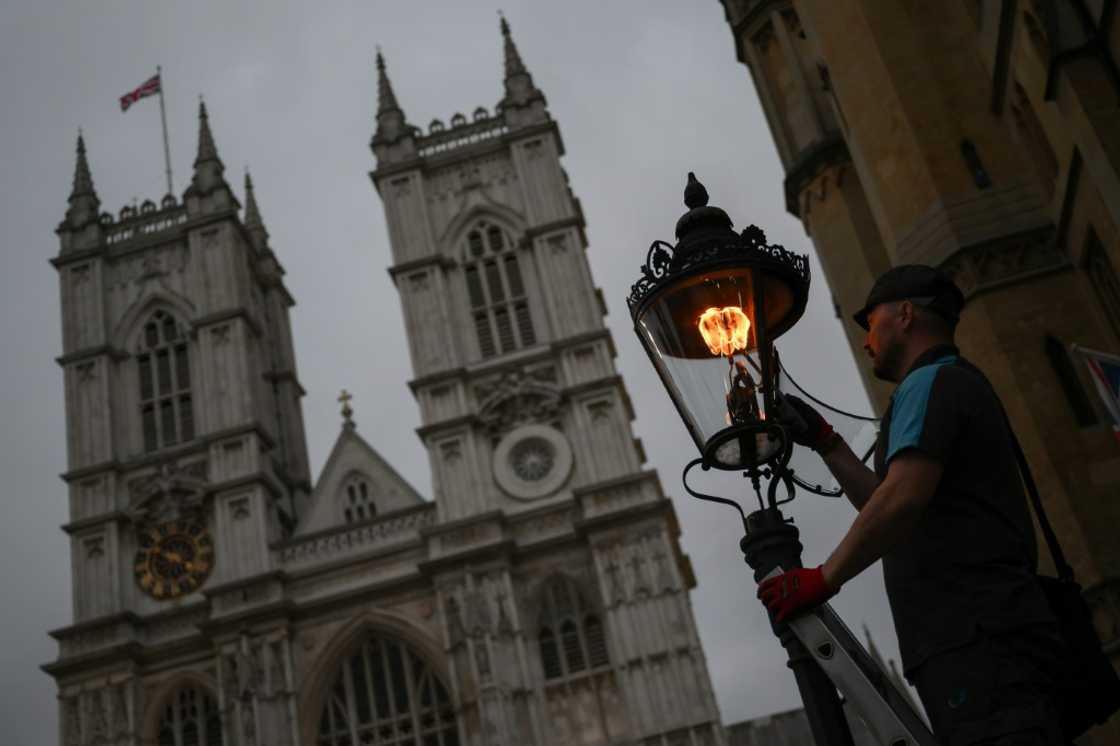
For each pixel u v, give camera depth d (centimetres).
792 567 659
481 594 5741
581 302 6462
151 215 7288
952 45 2256
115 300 7012
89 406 6644
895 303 574
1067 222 2002
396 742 5662
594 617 5766
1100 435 1952
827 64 2450
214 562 6175
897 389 527
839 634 586
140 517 6319
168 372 6800
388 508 6344
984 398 514
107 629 5969
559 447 6122
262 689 5706
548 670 5675
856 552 495
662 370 709
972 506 502
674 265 700
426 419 6272
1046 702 466
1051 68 1780
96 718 5766
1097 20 1748
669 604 5591
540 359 6372
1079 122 1755
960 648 483
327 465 6500
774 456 686
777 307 711
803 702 597
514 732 5406
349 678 5816
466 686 5566
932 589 499
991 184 2144
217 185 7244
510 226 6819
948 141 2183
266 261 7981
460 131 7200
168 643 5934
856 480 678
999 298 2059
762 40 3303
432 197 6981
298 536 6162
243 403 6562
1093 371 1759
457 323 6581
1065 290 2048
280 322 7769
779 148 3228
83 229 7219
